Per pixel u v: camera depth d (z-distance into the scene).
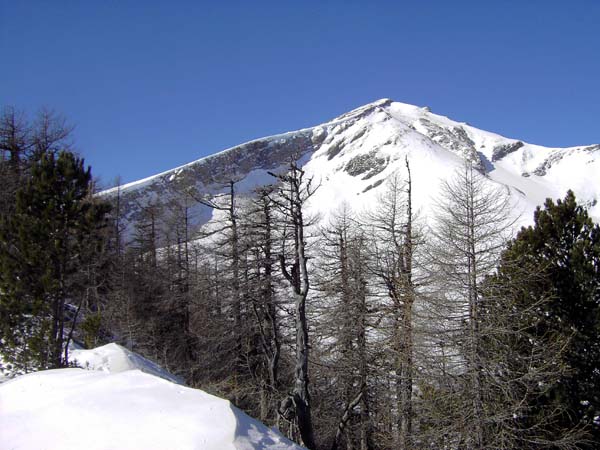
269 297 19.86
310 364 19.05
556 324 14.13
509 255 14.91
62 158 15.70
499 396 13.26
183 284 27.84
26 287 14.11
